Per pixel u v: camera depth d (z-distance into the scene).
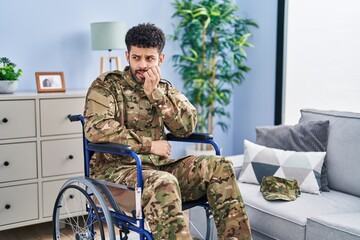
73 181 1.95
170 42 3.57
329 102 3.08
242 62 3.81
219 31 3.57
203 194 1.93
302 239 1.91
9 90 2.64
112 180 1.85
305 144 2.48
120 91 1.98
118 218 1.80
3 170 2.52
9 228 2.57
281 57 3.43
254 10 3.65
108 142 1.83
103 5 3.23
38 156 2.62
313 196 2.24
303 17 3.24
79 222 2.80
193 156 1.98
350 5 2.88
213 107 3.63
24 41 2.96
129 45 1.94
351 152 2.32
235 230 1.80
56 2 3.05
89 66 3.23
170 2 3.53
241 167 2.54
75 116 2.03
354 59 2.88
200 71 3.64
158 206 1.63
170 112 1.96
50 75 2.80
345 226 1.76
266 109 3.62
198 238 2.54
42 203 2.66
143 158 1.93
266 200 2.16
